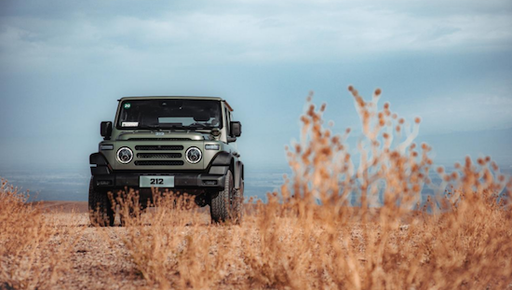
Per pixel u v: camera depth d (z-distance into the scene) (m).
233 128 11.41
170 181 10.09
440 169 3.80
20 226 6.96
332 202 3.59
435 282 5.00
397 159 3.63
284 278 5.03
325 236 4.75
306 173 3.65
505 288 5.04
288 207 4.39
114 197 10.36
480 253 5.34
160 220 6.47
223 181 10.28
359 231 7.53
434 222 5.92
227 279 5.48
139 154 10.38
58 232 8.77
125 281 5.39
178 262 5.75
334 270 4.89
